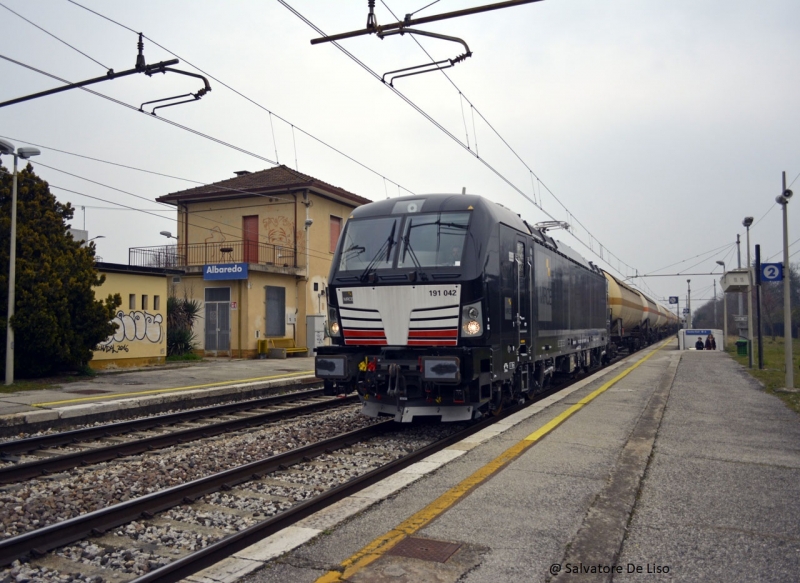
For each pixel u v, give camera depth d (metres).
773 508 5.29
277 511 6.14
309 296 27.89
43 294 15.28
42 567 4.82
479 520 5.00
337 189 29.12
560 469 6.51
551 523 4.92
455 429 10.34
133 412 12.20
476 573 4.04
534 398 13.12
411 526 4.88
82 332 16.33
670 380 15.41
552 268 13.24
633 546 4.49
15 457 8.53
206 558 4.56
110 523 5.61
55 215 16.58
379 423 10.24
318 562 4.27
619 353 34.34
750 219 21.75
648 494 5.68
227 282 25.14
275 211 28.28
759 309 19.16
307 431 10.23
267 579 4.03
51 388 14.25
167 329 23.08
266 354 25.23
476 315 8.89
